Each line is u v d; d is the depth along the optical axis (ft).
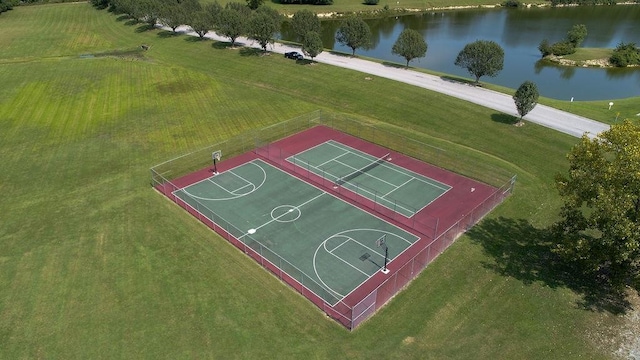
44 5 443.32
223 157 165.27
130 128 189.16
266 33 272.92
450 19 435.94
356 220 130.00
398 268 111.34
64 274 109.60
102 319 97.09
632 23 410.72
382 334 93.50
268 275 109.40
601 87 260.83
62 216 131.85
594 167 98.43
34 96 222.89
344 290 104.58
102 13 405.80
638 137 91.97
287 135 182.50
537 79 276.21
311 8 449.06
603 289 104.88
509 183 141.08
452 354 89.30
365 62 267.59
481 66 221.05
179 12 322.55
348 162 162.09
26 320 96.94
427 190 144.87
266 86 238.07
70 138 181.06
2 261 114.01
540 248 118.11
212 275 109.29
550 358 88.58
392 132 183.62
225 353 89.30
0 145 175.22
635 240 92.32
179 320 96.84
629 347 90.74
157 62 276.62
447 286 106.01
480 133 179.52
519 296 102.99
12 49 312.09
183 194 142.51
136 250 117.70
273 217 131.34
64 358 88.43
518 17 438.40
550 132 175.42
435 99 207.82
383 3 476.54
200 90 229.66
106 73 253.65
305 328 94.89
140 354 89.15
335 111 206.28
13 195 142.51
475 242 120.37
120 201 138.82
